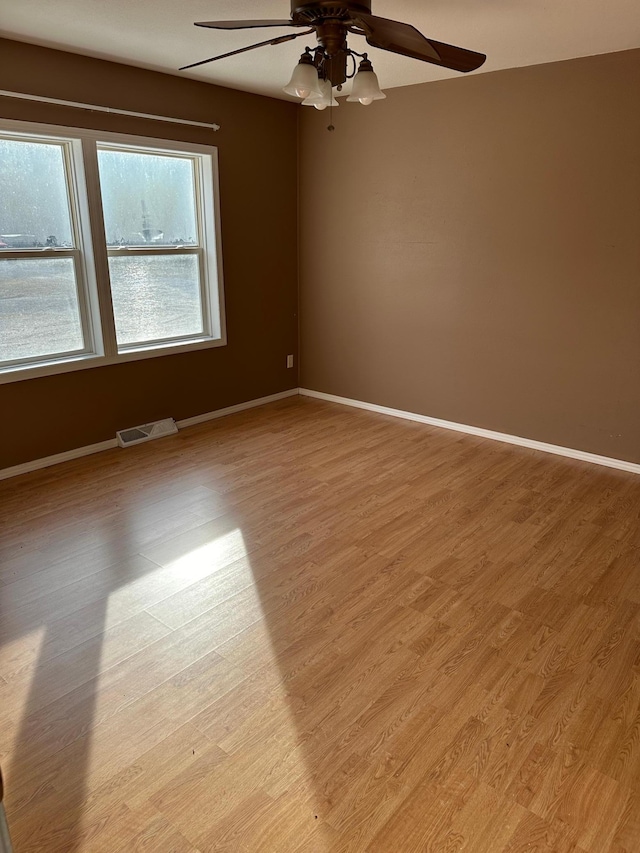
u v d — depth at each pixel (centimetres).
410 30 197
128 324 424
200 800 164
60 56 343
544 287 395
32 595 255
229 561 282
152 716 193
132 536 304
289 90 224
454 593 257
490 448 425
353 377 520
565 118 362
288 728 188
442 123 414
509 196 396
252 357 511
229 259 469
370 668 214
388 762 176
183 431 459
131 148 394
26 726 189
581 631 233
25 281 363
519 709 195
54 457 391
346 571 273
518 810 161
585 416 396
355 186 473
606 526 313
